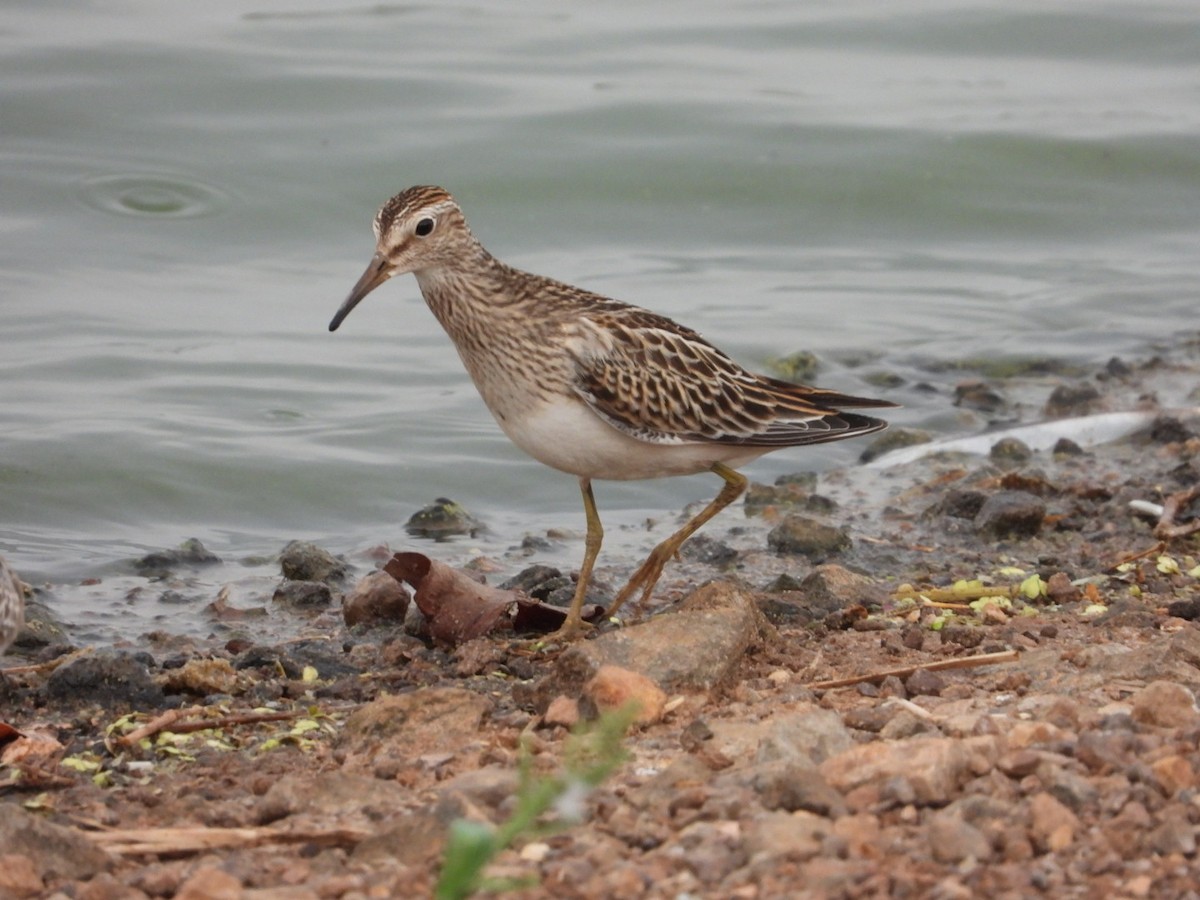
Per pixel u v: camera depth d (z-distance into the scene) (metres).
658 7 27.67
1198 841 6.42
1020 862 6.33
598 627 11.22
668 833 6.75
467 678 10.13
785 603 11.04
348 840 6.93
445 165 22.17
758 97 24.08
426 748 8.41
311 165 21.84
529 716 8.87
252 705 9.62
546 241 21.45
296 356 17.73
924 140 23.08
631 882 6.14
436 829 6.77
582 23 26.86
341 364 17.67
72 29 24.70
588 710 8.52
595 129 22.89
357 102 23.25
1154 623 10.48
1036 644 9.98
